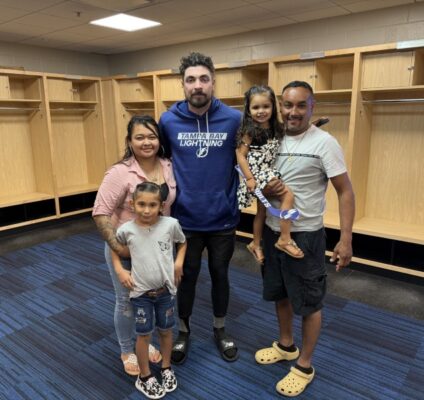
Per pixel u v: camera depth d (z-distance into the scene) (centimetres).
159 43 536
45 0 333
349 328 246
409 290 302
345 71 378
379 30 371
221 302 213
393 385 192
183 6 356
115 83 534
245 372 203
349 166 340
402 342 230
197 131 189
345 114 382
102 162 571
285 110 166
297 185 168
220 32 467
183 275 204
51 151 486
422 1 339
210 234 201
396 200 364
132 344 204
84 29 444
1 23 412
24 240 436
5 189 491
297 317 255
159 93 487
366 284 313
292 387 185
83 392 189
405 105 345
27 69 538
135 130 172
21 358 217
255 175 172
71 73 593
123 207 180
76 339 235
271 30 445
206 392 188
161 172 187
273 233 180
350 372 202
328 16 393
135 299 172
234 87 414
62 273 338
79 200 538
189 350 222
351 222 169
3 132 481
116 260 175
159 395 183
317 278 172
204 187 191
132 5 351
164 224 173
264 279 193
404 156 354
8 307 276
